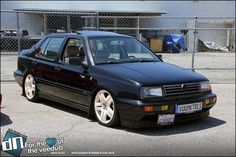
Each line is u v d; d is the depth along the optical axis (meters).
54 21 24.34
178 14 31.69
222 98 8.99
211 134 5.98
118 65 6.54
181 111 5.95
